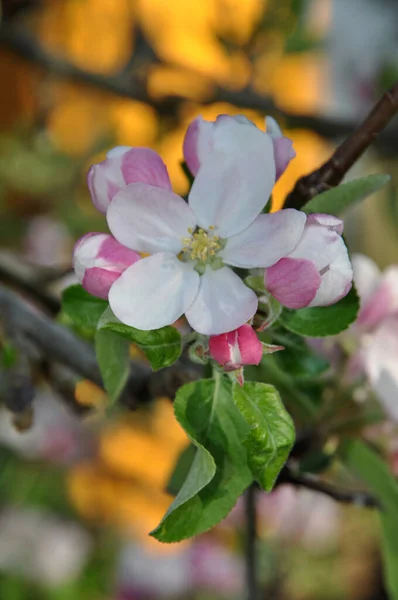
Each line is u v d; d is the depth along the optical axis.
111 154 0.44
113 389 0.47
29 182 1.11
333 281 0.44
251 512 0.53
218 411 0.45
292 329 0.45
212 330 0.43
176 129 0.87
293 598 0.92
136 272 0.44
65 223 1.13
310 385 0.49
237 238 0.44
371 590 1.03
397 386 0.49
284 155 0.45
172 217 0.44
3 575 0.88
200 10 1.03
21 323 0.52
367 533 1.04
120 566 0.95
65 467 1.00
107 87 0.86
